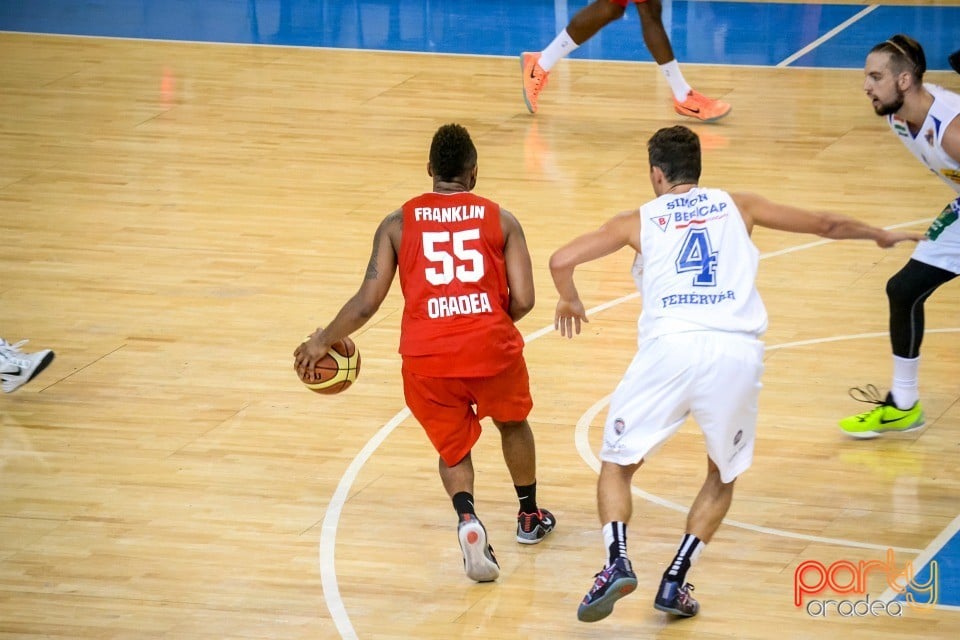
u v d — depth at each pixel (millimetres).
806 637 11695
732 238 11648
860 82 32125
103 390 17156
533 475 13211
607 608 11047
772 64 34250
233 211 24016
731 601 12320
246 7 42406
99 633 11906
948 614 12023
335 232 22844
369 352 18359
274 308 19750
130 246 22422
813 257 21562
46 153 27547
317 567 13078
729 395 11312
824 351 18000
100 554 13305
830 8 40594
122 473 15016
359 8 42125
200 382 17375
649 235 11727
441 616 12180
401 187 25141
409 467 15172
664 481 14703
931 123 13836
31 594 12562
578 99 31516
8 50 36594
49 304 20000
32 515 14086
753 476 14797
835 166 25719
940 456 15164
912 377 15344
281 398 16938
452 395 12320
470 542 12070
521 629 11938
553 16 40500
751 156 26469
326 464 15234
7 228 23312
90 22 40281
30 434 15992
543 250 21703
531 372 17609
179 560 13203
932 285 14867
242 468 15141
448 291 12273
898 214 22906
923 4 40531
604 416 16312
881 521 13750
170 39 38031
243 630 11961
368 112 30422
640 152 27109
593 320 19297
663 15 40469
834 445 15492
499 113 30297
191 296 20250
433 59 35500
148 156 27297
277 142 28172
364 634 11883
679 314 11453
